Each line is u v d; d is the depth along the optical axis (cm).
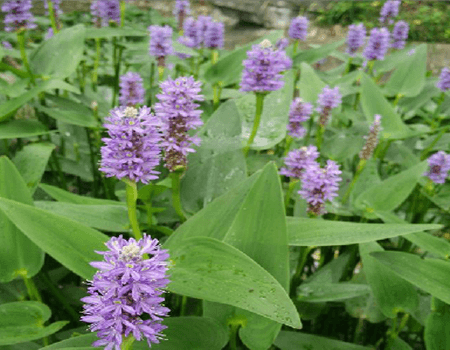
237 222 42
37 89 64
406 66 96
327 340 48
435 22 243
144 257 28
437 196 71
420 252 74
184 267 37
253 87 57
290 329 60
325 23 257
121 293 25
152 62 94
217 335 38
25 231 39
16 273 45
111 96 105
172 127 45
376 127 62
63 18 151
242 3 257
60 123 91
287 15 261
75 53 78
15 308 42
